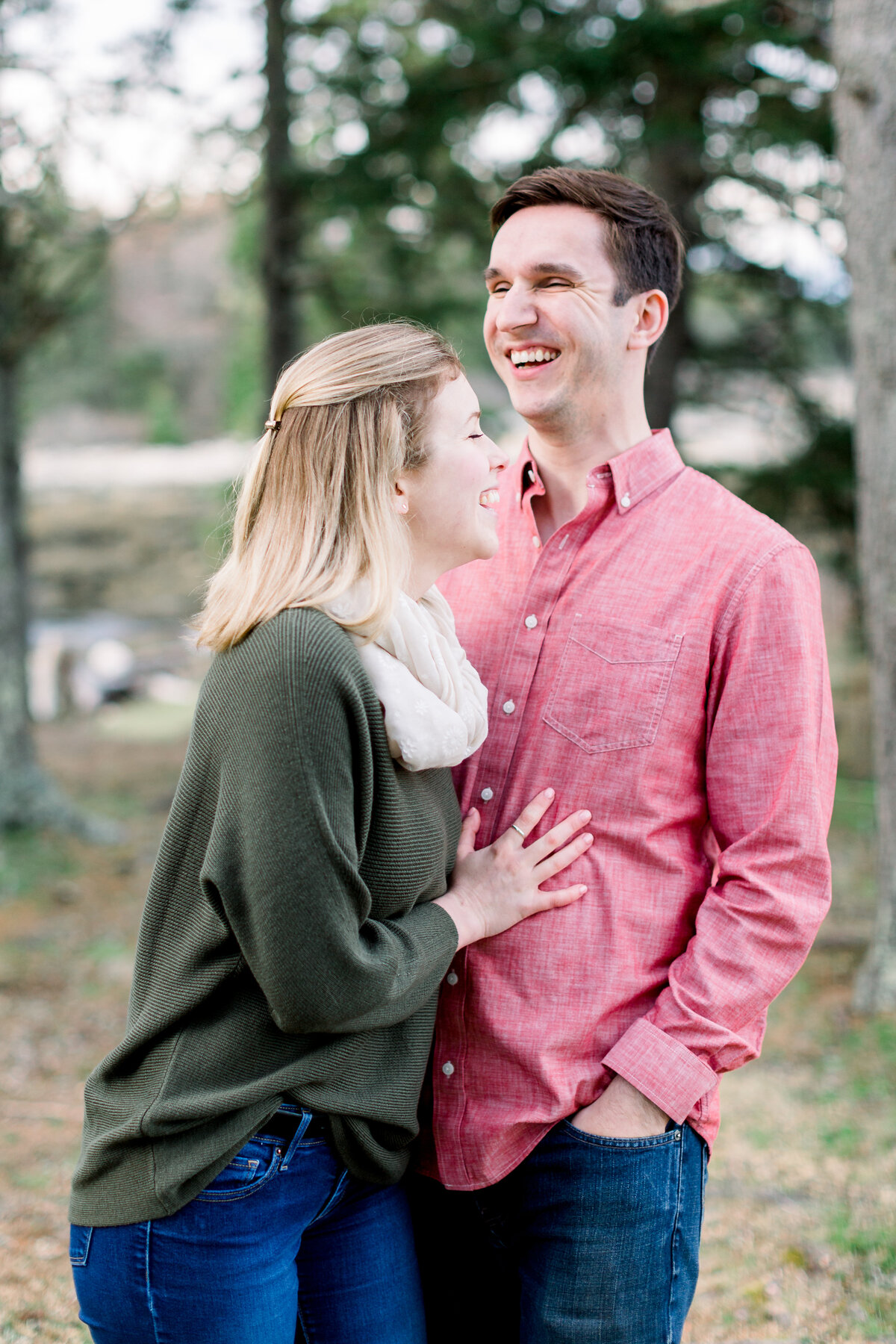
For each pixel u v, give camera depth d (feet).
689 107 22.45
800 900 5.32
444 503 5.37
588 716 5.65
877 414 14.47
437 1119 5.77
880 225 14.07
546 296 5.70
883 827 15.64
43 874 25.67
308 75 26.96
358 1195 5.74
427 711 4.96
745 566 5.47
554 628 5.87
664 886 5.60
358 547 4.98
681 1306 5.41
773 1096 13.48
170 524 72.08
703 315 30.83
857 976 17.40
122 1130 4.98
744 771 5.43
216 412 85.40
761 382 28.04
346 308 28.58
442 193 26.58
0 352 27.66
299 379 5.23
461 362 5.49
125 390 82.94
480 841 5.90
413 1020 5.45
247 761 4.71
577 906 5.57
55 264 28.07
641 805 5.57
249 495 5.27
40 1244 10.51
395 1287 5.79
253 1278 5.03
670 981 5.44
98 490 75.87
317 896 4.64
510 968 5.60
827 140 22.81
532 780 5.76
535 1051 5.48
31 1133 13.94
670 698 5.54
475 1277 6.31
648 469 5.88
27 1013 18.65
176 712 52.75
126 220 26.55
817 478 26.04
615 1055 5.36
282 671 4.70
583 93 22.24
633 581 5.72
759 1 20.40
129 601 65.98
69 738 46.11
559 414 5.82
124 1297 5.05
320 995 4.72
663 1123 5.36
